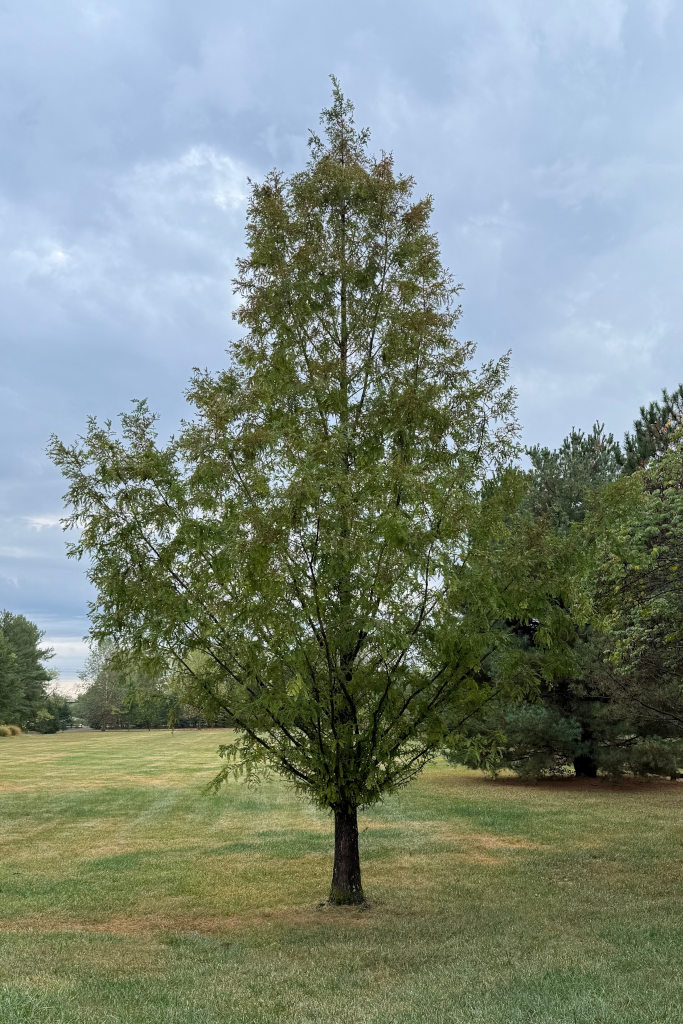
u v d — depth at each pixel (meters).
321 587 8.67
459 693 9.35
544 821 16.39
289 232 11.08
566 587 9.45
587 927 8.27
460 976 6.54
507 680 9.60
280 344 10.80
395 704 9.38
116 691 87.62
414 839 14.57
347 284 11.12
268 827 16.55
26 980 6.46
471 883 10.91
